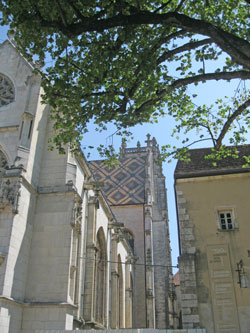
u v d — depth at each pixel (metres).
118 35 12.91
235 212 18.73
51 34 13.43
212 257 17.75
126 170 62.34
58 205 22.84
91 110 14.88
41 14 12.57
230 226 18.66
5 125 24.69
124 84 13.78
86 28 11.21
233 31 13.92
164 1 14.91
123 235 41.03
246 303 16.48
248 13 14.24
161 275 51.56
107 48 13.02
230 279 17.11
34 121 24.02
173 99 16.20
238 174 19.58
